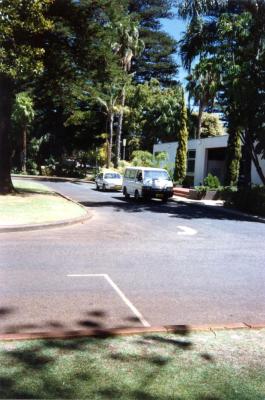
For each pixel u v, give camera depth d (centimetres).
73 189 3459
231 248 1174
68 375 409
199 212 2142
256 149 2152
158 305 661
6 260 934
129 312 625
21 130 5947
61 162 6300
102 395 376
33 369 418
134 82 6550
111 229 1454
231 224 1730
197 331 539
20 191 2514
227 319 609
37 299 671
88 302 665
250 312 643
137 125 6262
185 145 3772
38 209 1741
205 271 891
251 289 765
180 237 1339
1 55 1831
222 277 845
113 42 2714
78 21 2439
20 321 576
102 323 578
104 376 410
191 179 3675
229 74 2125
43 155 6888
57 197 2339
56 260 947
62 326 562
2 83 2325
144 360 448
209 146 3603
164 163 4322
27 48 1889
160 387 393
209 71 2447
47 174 6119
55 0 2306
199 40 2566
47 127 6750
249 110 2128
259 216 2047
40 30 2028
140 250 1100
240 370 436
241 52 2223
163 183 2600
